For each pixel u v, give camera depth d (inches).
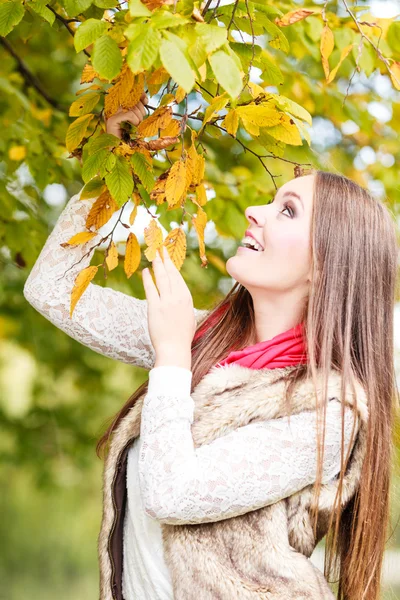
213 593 60.7
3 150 131.8
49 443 210.2
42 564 409.7
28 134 131.2
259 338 72.9
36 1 63.8
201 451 61.0
